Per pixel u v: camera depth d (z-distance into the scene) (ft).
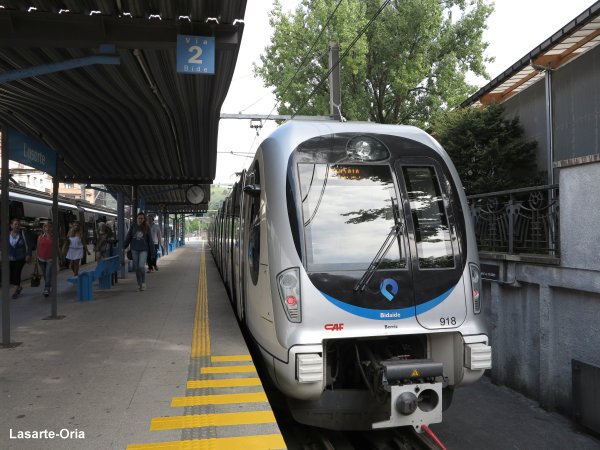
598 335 19.39
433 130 42.65
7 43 18.37
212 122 33.73
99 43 18.95
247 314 18.86
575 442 18.57
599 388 18.35
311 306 14.06
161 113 30.60
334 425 14.73
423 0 59.47
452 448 18.01
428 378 13.96
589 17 25.95
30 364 16.60
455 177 16.57
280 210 15.03
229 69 23.66
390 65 63.05
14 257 33.12
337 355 15.25
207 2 17.99
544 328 22.02
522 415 21.36
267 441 10.89
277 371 14.33
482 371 14.94
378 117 69.00
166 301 30.12
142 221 35.50
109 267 36.47
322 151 15.75
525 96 37.76
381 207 15.49
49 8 18.03
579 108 30.91
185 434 11.21
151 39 19.33
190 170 48.65
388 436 16.70
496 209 27.12
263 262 15.55
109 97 27.96
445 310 14.90
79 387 14.29
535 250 23.53
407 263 14.97
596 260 18.90
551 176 32.40
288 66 63.10
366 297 14.40
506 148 35.22
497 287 25.95
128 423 11.79
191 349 18.40
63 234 62.85
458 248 15.64
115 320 23.98
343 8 57.00
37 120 31.48
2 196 18.78
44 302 30.42
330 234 14.83
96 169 45.37
